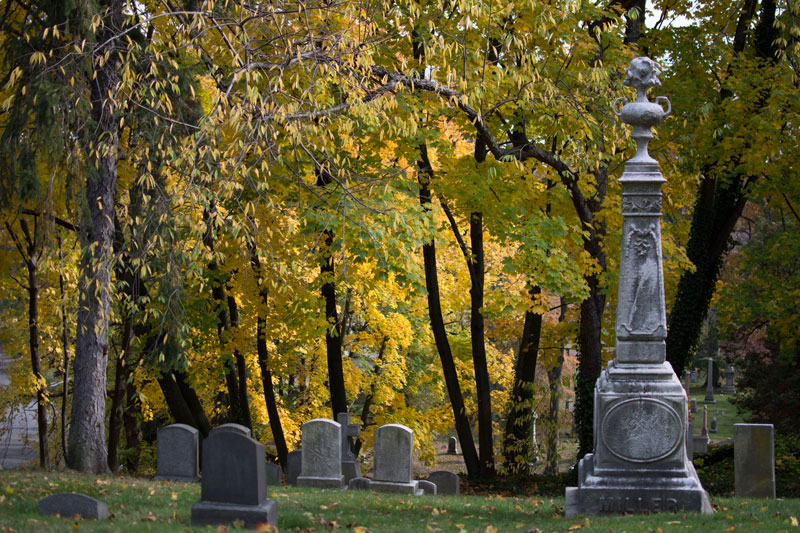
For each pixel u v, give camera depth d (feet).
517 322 79.77
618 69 57.88
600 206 61.41
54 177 44.21
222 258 42.22
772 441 41.01
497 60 52.60
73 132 45.09
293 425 86.12
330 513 33.91
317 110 39.47
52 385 110.63
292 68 42.16
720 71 69.31
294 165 52.13
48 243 46.11
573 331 71.51
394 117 42.42
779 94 58.95
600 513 30.45
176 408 67.92
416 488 48.19
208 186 44.45
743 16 70.59
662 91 63.98
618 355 31.58
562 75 54.08
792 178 64.80
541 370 100.01
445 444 154.51
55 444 94.68
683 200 71.36
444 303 84.74
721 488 56.18
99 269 42.29
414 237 47.44
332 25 44.75
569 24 53.78
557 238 56.18
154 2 49.44
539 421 75.77
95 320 48.85
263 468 28.71
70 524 26.27
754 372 80.33
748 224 115.65
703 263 73.05
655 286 31.50
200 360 73.05
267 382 76.18
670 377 31.04
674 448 30.55
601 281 59.67
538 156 55.42
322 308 65.77
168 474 47.67
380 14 48.01
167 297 49.60
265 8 37.88
